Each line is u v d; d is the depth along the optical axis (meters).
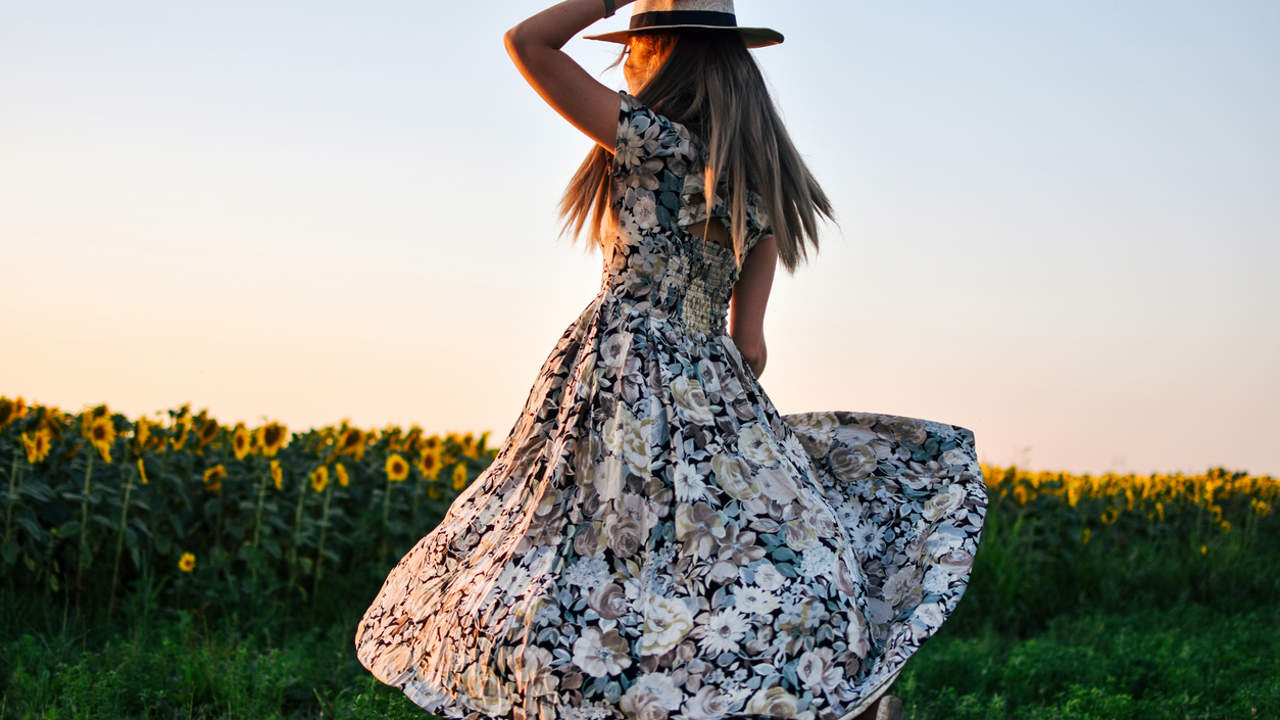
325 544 5.88
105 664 4.10
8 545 4.73
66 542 5.13
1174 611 7.09
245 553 5.27
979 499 2.46
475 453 7.46
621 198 2.42
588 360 2.39
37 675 3.86
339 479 5.81
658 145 2.37
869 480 2.57
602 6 2.37
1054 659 5.11
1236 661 5.30
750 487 2.28
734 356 2.53
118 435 5.61
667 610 2.13
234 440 5.85
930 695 4.56
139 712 3.73
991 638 6.15
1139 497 9.62
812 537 2.24
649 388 2.33
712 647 2.08
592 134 2.38
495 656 2.13
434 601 2.42
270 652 4.36
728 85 2.46
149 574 5.22
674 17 2.49
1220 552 8.67
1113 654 5.33
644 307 2.40
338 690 4.09
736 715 2.02
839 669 2.09
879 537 2.47
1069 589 7.75
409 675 2.28
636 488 2.26
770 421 2.51
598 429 2.33
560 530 2.27
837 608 2.14
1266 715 4.27
